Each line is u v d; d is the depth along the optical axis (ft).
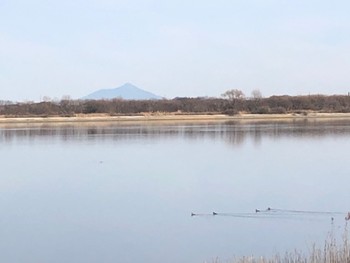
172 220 74.13
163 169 120.26
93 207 83.05
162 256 58.75
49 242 64.59
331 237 59.26
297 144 165.68
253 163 127.65
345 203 81.71
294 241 62.18
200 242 63.46
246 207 80.84
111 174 114.42
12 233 68.90
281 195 88.89
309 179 103.71
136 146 167.94
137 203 85.51
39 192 96.02
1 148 167.43
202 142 177.37
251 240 63.41
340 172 111.45
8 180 108.88
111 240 65.46
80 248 62.28
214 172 114.83
